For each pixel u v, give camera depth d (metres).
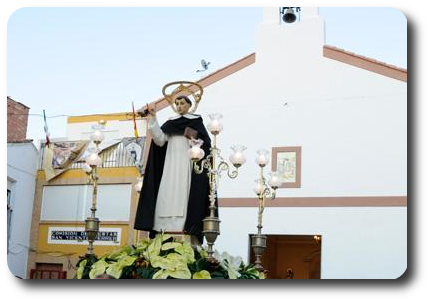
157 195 7.93
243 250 18.66
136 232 20.67
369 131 18.41
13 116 22.31
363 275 17.58
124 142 21.42
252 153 19.30
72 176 22.06
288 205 18.59
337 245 17.95
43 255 21.84
